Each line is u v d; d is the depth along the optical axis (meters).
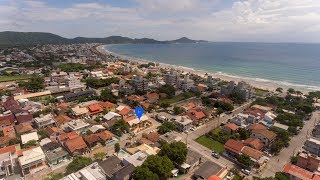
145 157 78.62
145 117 121.19
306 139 105.38
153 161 70.44
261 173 78.69
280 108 139.25
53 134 100.69
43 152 82.75
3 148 84.81
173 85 195.50
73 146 88.06
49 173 75.50
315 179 70.06
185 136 105.81
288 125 116.31
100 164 75.12
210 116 130.12
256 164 81.69
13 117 118.88
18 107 132.62
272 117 120.31
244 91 163.75
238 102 155.62
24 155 78.00
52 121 114.12
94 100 154.88
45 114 126.12
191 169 79.75
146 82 183.00
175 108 134.88
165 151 79.69
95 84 199.88
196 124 118.31
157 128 114.19
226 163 84.44
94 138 94.50
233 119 118.38
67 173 74.00
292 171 74.19
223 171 76.81
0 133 101.06
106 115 123.69
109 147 94.56
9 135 100.94
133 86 180.25
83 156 86.38
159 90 177.75
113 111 134.38
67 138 95.56
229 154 89.38
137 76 187.00
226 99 156.50
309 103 150.88
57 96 167.62
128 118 117.06
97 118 122.69
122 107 135.75
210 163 79.19
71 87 189.12
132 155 80.25
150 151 84.75
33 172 75.38
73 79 194.12
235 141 91.44
